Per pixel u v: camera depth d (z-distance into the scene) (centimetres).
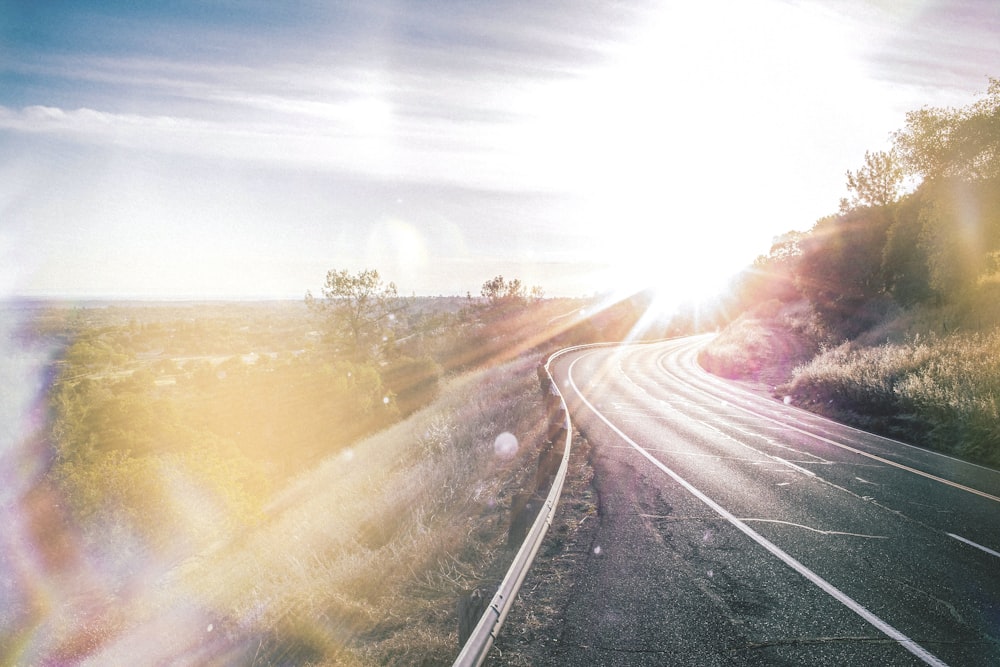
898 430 1419
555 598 557
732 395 2273
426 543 757
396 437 2028
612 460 1158
